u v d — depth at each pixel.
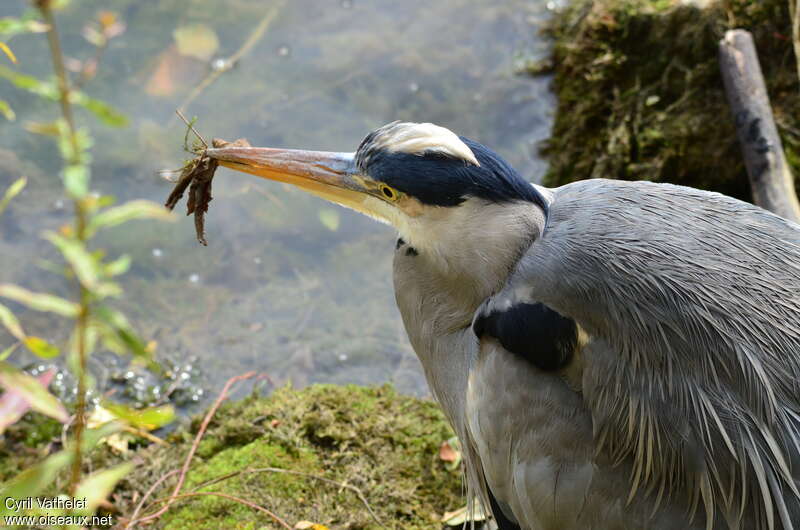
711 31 12.61
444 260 6.58
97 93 13.01
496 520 7.39
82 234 3.74
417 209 6.44
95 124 12.72
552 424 6.04
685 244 5.92
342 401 9.55
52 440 9.50
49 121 12.60
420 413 9.51
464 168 6.23
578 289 5.96
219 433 9.22
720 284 5.75
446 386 7.15
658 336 5.75
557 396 6.05
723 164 12.12
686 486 5.75
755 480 5.61
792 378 5.59
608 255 5.95
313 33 14.41
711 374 5.66
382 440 9.08
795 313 5.70
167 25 14.04
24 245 11.45
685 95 12.59
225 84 13.45
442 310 6.93
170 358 10.59
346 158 6.82
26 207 11.80
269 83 13.51
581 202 6.42
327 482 8.59
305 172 6.88
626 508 5.88
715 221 6.07
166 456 9.01
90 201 3.75
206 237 11.90
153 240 11.86
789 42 12.32
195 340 10.77
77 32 13.75
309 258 11.72
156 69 13.34
